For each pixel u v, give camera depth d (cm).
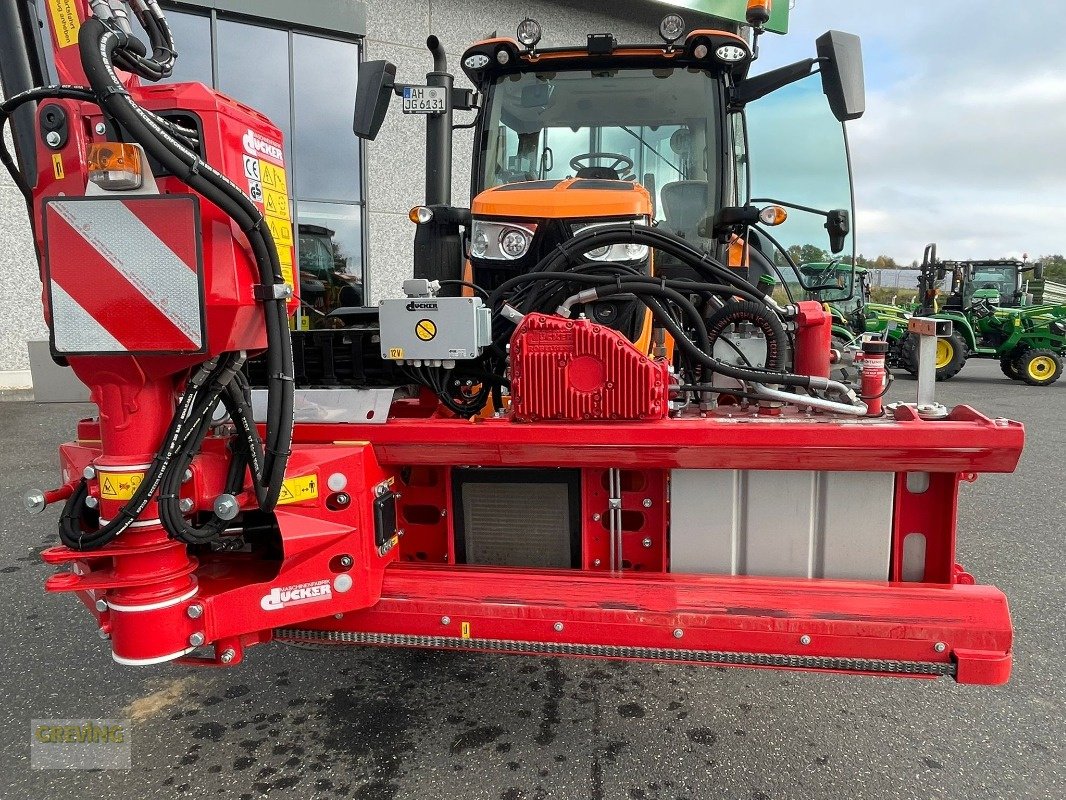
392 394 229
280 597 206
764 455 206
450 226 323
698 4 1108
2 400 813
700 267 262
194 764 232
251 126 203
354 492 212
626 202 279
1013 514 507
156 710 263
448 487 241
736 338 286
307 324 364
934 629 195
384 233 1003
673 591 211
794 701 271
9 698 270
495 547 242
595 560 236
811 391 252
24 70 197
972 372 1622
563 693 275
